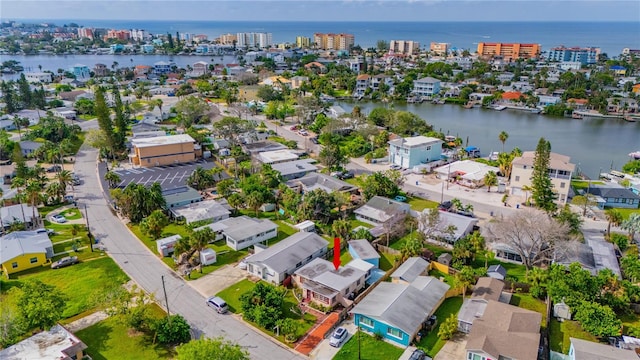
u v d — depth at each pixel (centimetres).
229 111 19512
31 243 7512
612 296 6075
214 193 10631
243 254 7762
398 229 8288
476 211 9862
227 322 5900
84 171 12162
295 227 8744
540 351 5247
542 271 6412
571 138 17362
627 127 19375
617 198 10281
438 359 5228
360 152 14288
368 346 5453
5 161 12625
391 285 6400
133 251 7812
